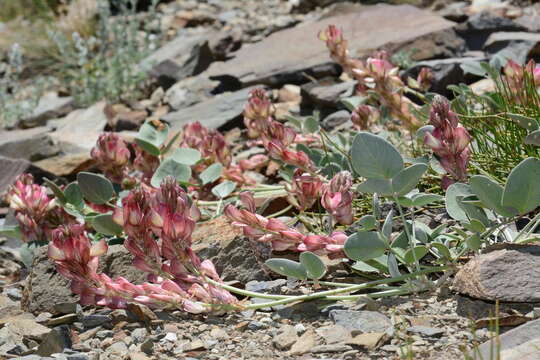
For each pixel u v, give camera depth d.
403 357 2.56
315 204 4.30
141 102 8.30
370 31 7.98
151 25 10.66
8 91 9.52
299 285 3.45
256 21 10.23
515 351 2.56
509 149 4.08
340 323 2.98
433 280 3.35
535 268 2.92
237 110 6.94
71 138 7.12
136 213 3.01
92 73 8.98
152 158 4.37
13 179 5.95
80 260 2.99
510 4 9.05
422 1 9.43
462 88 4.74
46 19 10.96
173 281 3.18
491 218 3.32
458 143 3.20
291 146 4.89
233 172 4.67
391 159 3.05
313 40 8.08
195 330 3.09
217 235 3.66
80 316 3.28
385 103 4.32
